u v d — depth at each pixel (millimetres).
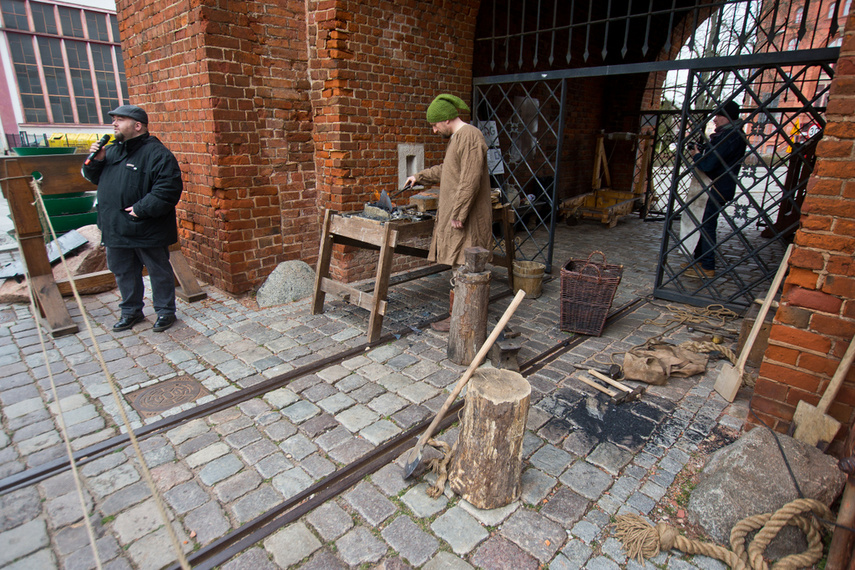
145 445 2680
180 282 4812
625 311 4797
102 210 3834
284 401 3115
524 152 8180
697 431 2859
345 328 4254
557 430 2848
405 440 2744
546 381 3420
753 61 3980
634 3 9094
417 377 3438
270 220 5039
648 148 9961
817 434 2404
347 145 4922
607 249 7387
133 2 5020
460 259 4074
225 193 4621
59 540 2078
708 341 4051
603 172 10742
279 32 4664
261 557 1996
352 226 4117
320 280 4426
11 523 2160
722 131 5293
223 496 2322
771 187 12508
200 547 2047
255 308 4691
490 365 3543
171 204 3871
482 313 3521
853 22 2045
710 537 2121
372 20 4812
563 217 9367
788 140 4102
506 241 5098
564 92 5141
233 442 2715
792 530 2023
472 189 3773
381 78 5055
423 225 4215
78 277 4789
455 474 2336
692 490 2348
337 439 2750
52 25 15992
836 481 2158
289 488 2375
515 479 2264
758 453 2297
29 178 3881
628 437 2793
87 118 17531
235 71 4438
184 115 4777
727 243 7715
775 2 4914
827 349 2379
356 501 2301
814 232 2297
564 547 2061
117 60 17609
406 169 5602
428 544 2068
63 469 2480
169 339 4000
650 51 9781
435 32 5453
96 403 3070
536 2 7465
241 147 4629
